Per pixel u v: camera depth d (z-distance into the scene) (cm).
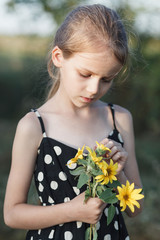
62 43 80
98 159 67
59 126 85
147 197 227
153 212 208
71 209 75
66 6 295
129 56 97
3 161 315
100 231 80
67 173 81
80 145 84
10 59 580
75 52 76
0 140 399
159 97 362
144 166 297
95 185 72
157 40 342
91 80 76
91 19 79
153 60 341
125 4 285
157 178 268
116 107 95
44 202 82
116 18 82
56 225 79
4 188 228
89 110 90
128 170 91
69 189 81
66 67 79
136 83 332
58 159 82
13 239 183
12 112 562
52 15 302
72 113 87
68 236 78
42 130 83
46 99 107
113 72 77
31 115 84
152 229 192
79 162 70
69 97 87
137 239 184
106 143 80
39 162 82
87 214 73
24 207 79
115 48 75
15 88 555
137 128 417
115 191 81
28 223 78
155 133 417
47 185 82
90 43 74
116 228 83
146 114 395
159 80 341
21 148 81
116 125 92
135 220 200
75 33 78
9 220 80
